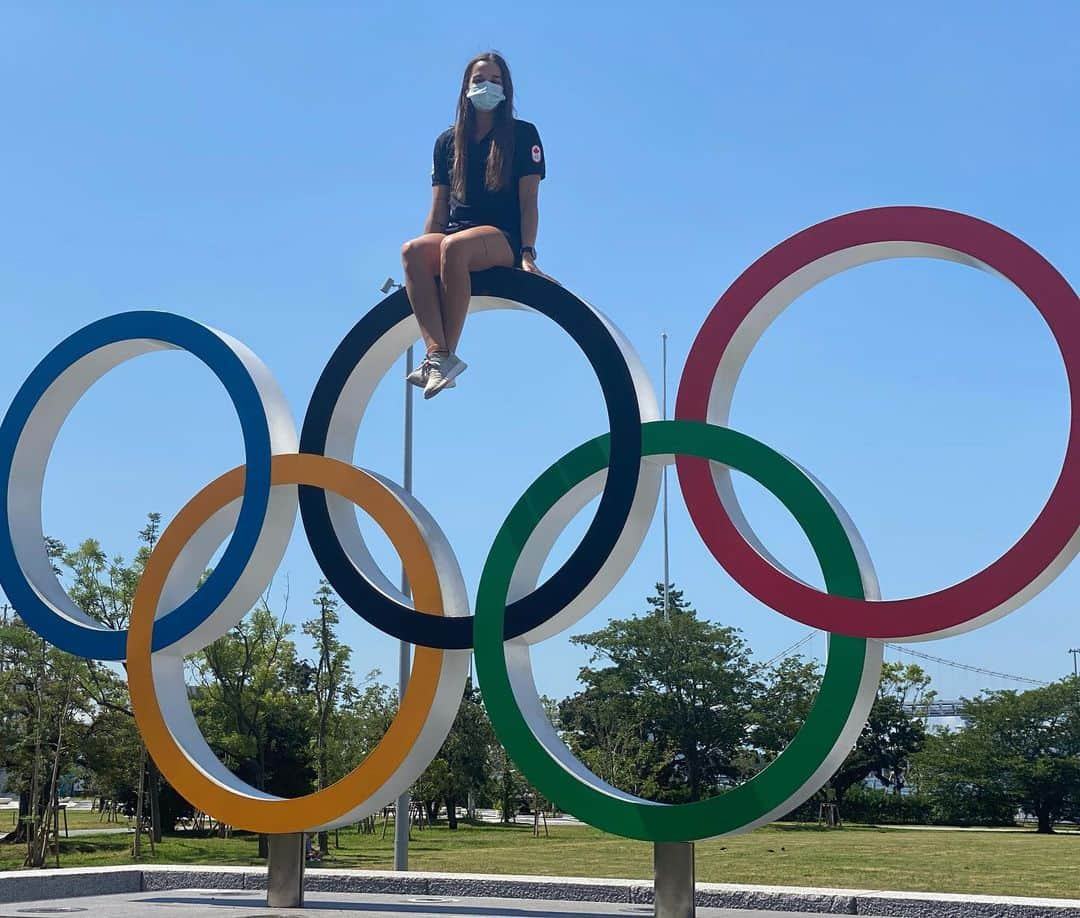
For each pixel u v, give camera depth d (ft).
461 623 33.65
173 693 37.29
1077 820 171.53
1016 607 30.48
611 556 32.89
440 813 196.95
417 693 33.81
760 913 35.94
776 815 30.73
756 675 156.15
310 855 85.56
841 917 35.55
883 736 188.24
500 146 36.37
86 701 94.38
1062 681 174.60
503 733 32.83
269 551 37.11
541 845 106.73
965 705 179.83
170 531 37.32
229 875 42.32
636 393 33.17
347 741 107.55
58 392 39.70
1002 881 66.08
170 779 36.06
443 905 36.91
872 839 118.93
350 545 36.04
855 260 32.89
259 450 36.50
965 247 31.07
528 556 34.14
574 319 34.14
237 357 37.19
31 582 38.78
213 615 36.17
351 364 36.32
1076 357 29.63
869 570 31.91
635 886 38.88
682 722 151.74
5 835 118.73
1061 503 29.09
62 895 40.37
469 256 35.22
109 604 89.86
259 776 101.91
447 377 34.99
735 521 32.32
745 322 32.78
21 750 96.22
